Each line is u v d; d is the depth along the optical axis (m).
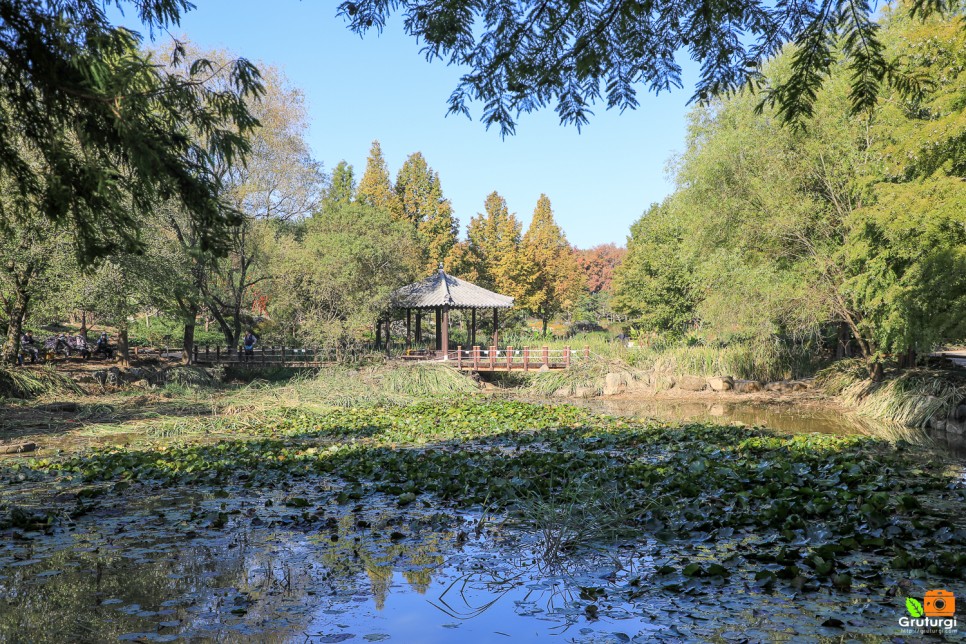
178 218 23.17
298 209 29.44
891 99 13.48
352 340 28.98
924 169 12.92
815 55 5.96
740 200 21.03
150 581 4.98
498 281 54.47
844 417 17.02
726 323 21.52
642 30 5.94
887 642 3.73
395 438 13.05
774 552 5.32
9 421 15.43
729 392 23.19
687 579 4.81
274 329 31.28
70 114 5.39
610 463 9.66
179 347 36.38
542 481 8.27
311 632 4.07
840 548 5.19
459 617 4.28
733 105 21.44
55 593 4.73
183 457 10.70
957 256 12.17
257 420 16.45
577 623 4.16
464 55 6.21
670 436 12.52
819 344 24.05
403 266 32.56
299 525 6.56
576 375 24.77
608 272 83.56
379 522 6.64
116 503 7.58
